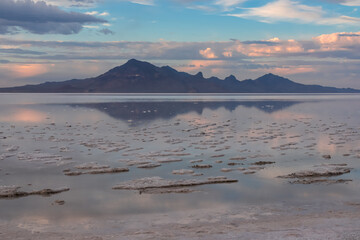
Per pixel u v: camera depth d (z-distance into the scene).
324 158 21.39
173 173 17.77
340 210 12.26
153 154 22.58
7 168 18.73
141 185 15.51
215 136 31.27
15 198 13.95
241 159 21.20
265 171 18.22
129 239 9.60
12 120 46.00
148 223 11.16
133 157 21.69
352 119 48.50
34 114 56.53
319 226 10.36
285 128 37.66
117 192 14.67
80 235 10.12
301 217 11.50
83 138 29.72
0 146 25.45
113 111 65.25
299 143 27.16
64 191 14.84
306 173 17.41
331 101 122.38
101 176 17.27
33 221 11.45
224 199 13.70
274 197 13.90
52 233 10.35
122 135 31.75
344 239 9.12
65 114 57.03
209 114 59.12
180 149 24.34
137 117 51.97
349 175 17.23
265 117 52.78
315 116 54.34
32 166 19.20
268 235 9.58
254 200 13.54
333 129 36.41
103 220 11.48
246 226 10.62
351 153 22.92
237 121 46.09
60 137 30.19
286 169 18.64
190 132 34.09
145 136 31.17
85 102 107.94
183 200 13.59
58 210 12.54
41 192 14.61
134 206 12.93
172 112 63.66
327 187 15.23
